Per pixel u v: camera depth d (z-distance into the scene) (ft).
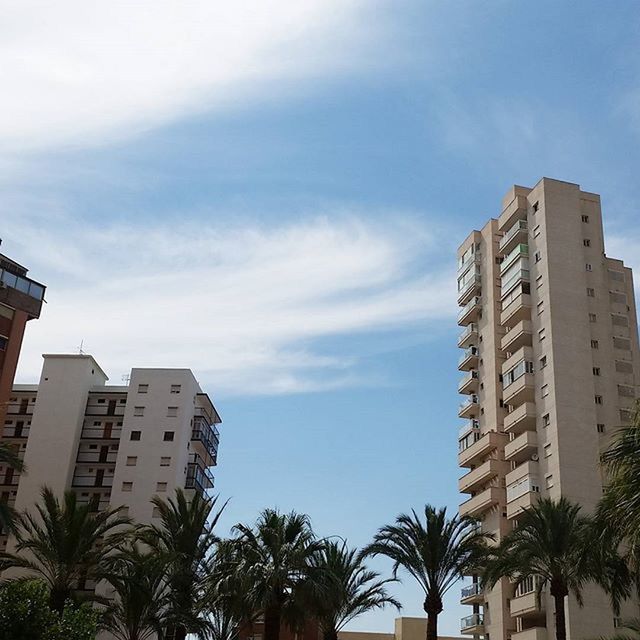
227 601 135.23
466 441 239.30
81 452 265.75
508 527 211.00
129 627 144.77
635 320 223.92
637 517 65.46
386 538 144.97
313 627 234.99
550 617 184.75
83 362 275.80
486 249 254.88
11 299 187.83
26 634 99.40
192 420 272.92
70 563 129.08
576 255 220.43
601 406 206.28
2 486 260.21
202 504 151.12
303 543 133.80
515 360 219.82
